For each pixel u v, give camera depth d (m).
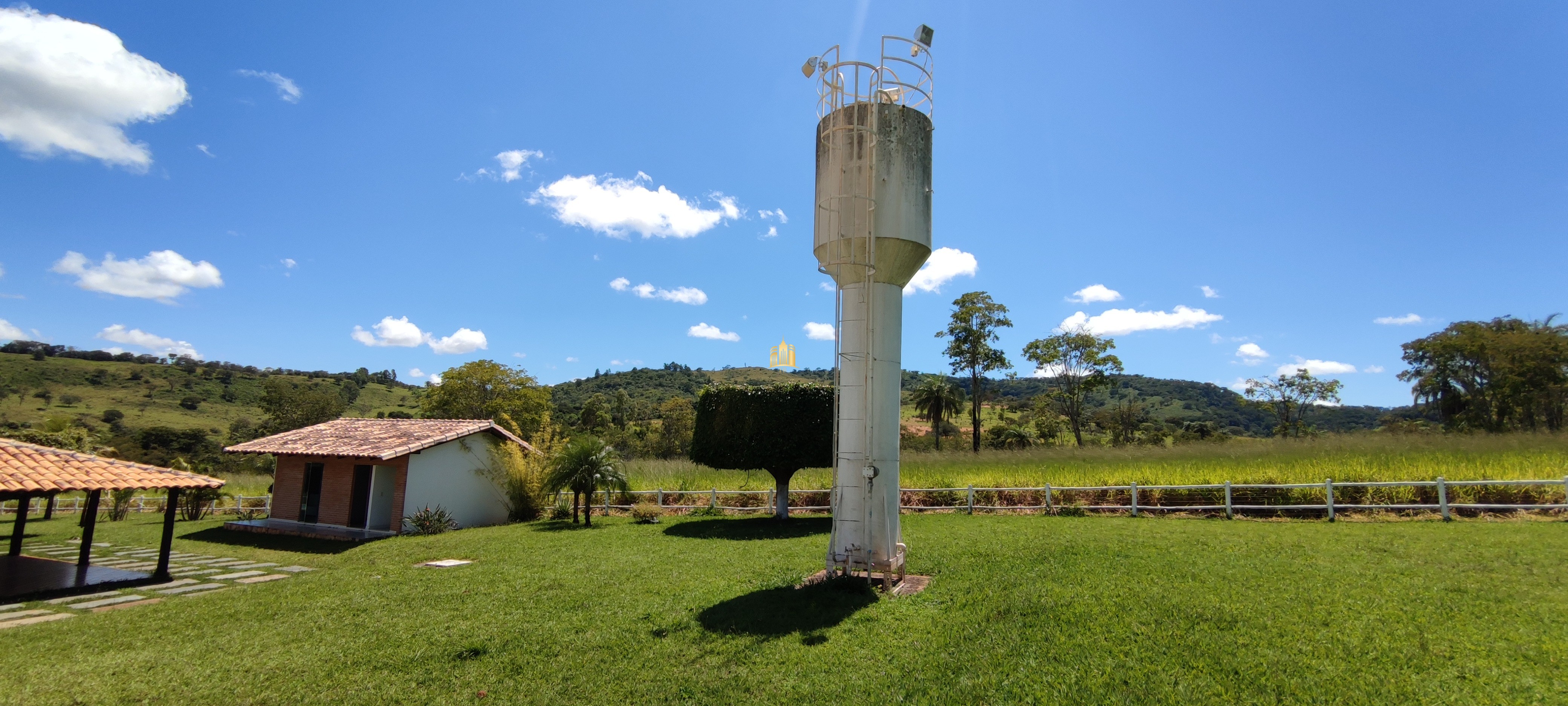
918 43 11.02
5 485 11.60
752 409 19.38
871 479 9.91
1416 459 17.38
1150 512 17.44
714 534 16.84
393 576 12.64
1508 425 37.47
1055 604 8.28
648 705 6.23
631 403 83.50
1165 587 8.77
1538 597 7.61
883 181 10.09
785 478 19.70
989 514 18.78
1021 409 83.69
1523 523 12.72
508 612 9.38
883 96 10.66
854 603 8.98
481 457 22.83
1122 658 6.51
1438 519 13.82
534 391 46.38
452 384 45.28
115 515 25.59
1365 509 15.19
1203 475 18.00
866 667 6.82
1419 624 6.92
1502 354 38.16
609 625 8.53
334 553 16.69
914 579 10.45
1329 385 48.53
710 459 20.09
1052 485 20.27
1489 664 5.89
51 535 20.66
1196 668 6.18
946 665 6.74
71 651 8.20
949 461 26.45
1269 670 6.01
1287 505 15.77
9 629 9.42
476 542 16.80
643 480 27.12
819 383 20.27
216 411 71.31
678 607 9.20
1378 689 5.56
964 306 46.66
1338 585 8.51
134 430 57.31
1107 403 95.25
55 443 32.34
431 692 6.64
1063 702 5.77
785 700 6.19
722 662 7.13
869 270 9.70
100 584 12.52
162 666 7.51
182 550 17.48
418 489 20.39
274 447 21.34
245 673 7.24
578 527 19.52
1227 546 11.58
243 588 12.12
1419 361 44.00
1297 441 23.72
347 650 7.91
